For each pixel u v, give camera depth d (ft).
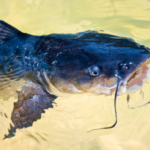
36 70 2.22
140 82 2.06
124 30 2.77
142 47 2.11
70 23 2.87
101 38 2.23
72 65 2.14
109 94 2.15
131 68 2.02
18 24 2.87
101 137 2.28
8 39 2.25
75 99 2.38
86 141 2.26
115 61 2.06
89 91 2.17
